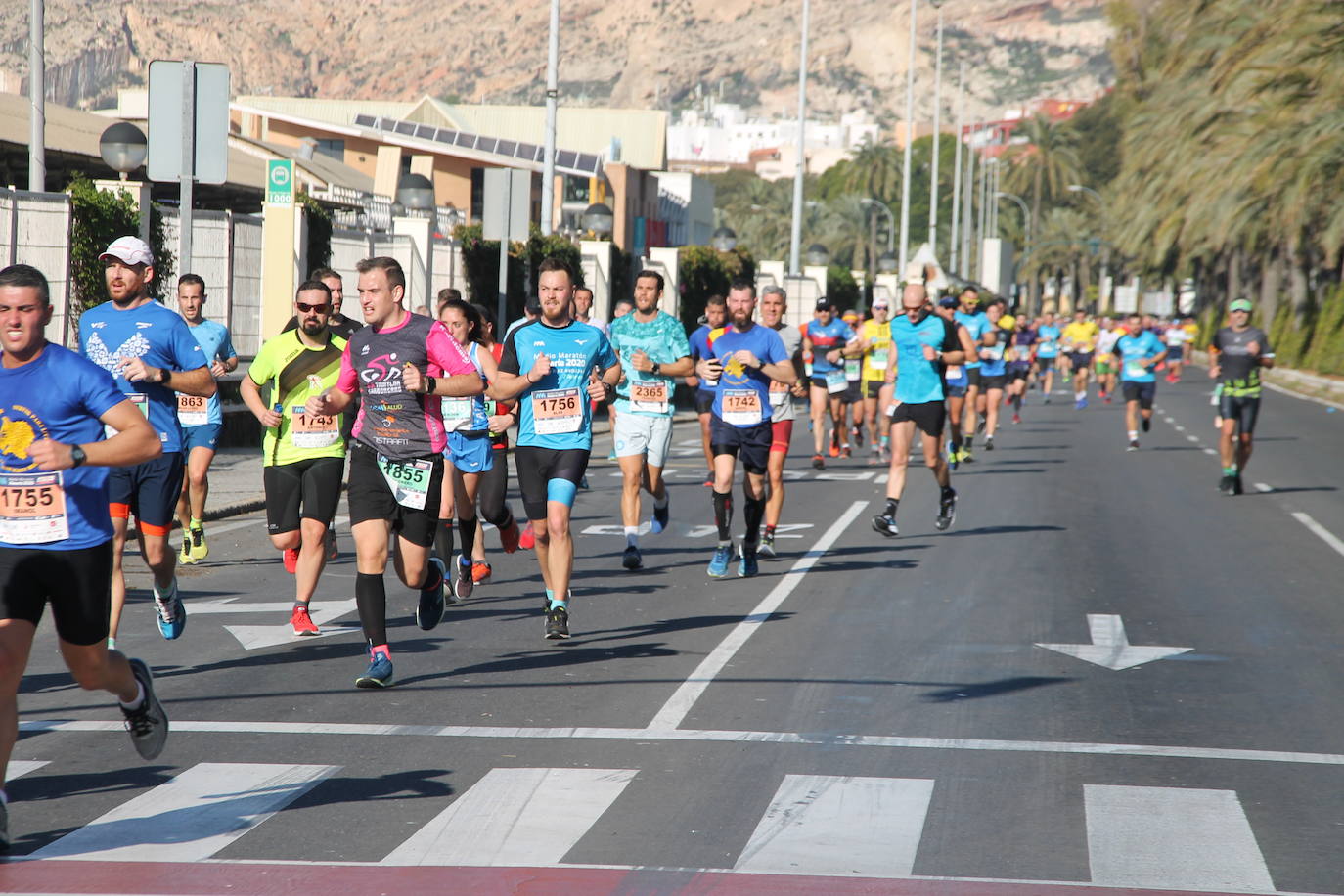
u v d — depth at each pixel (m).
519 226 37.38
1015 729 12.24
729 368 19.38
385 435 13.51
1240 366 30.89
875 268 195.12
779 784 10.59
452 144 105.94
